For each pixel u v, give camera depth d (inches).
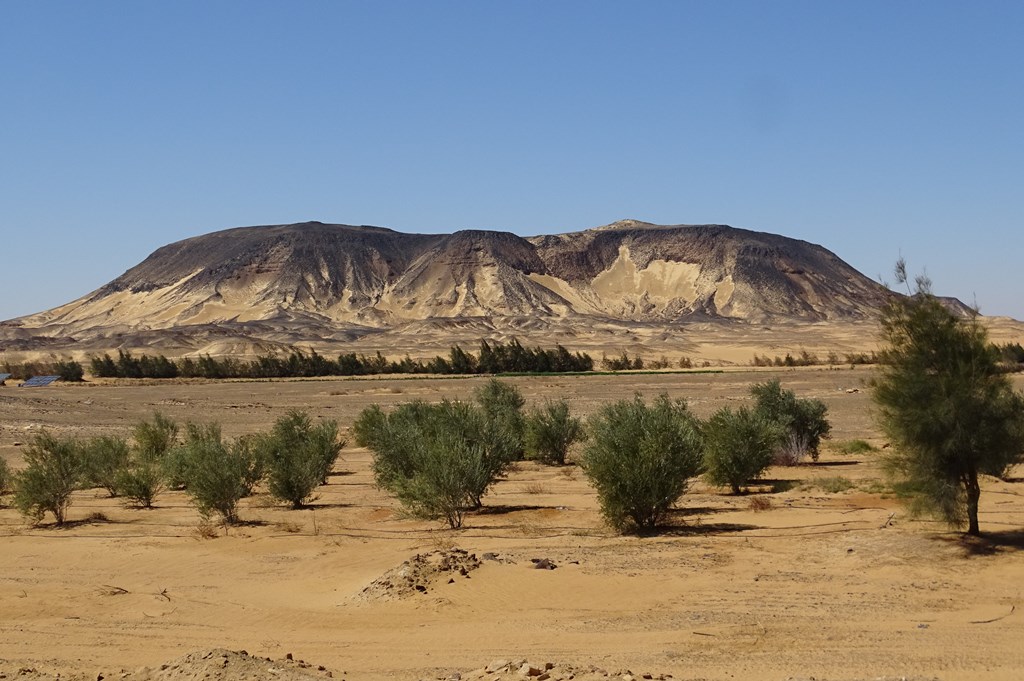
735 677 379.2
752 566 594.6
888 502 822.5
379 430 1104.8
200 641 488.7
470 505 914.7
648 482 734.5
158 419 1505.9
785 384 2960.1
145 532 858.1
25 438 1828.2
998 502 794.2
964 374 617.9
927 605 487.5
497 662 386.0
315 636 491.2
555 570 592.4
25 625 531.2
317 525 850.8
